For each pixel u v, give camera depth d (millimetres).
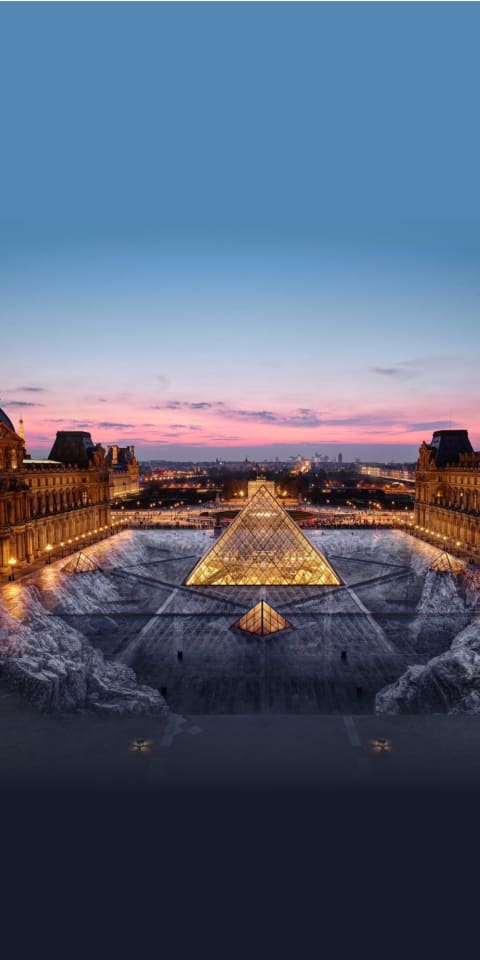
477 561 99875
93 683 47000
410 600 78312
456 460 137750
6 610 66750
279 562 88688
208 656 57969
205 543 126375
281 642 62094
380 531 142500
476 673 47781
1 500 91438
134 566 101500
